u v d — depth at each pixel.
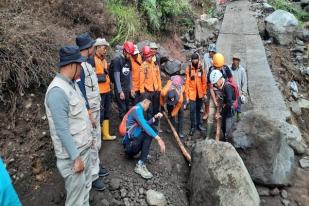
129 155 5.30
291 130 6.63
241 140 5.66
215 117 6.34
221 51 10.46
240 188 4.54
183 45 11.15
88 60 4.76
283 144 5.86
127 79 6.07
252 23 12.96
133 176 5.02
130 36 8.70
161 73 8.62
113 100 6.97
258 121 5.75
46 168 5.04
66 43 6.32
